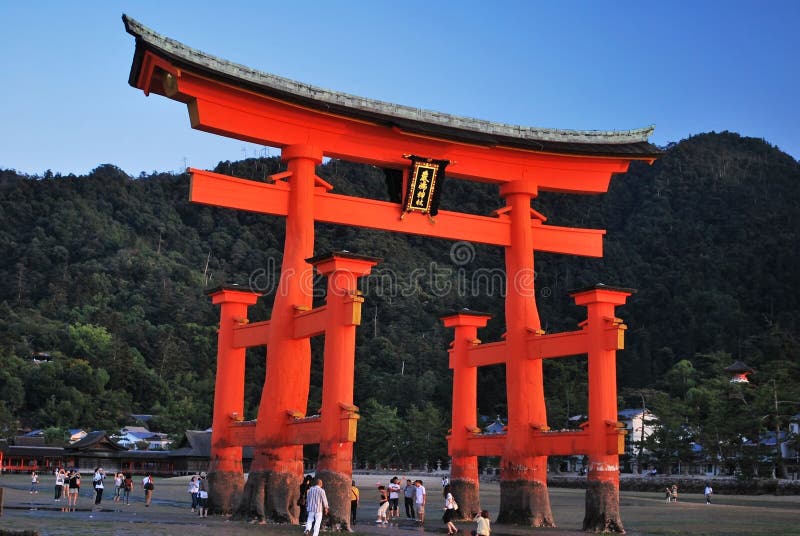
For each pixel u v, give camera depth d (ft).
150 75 101.76
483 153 118.93
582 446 107.65
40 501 151.23
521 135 121.70
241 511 98.58
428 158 112.06
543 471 115.44
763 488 270.87
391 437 388.16
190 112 102.17
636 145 127.34
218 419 115.55
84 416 450.71
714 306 594.24
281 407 99.55
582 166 124.88
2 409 402.11
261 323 109.81
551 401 362.74
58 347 544.21
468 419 126.93
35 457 321.32
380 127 110.73
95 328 568.41
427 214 114.83
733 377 389.19
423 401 449.06
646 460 341.21
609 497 104.68
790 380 290.35
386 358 539.29
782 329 537.24
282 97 101.96
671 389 464.24
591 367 107.34
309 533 80.79
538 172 123.13
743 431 279.49
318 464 91.15
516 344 117.39
